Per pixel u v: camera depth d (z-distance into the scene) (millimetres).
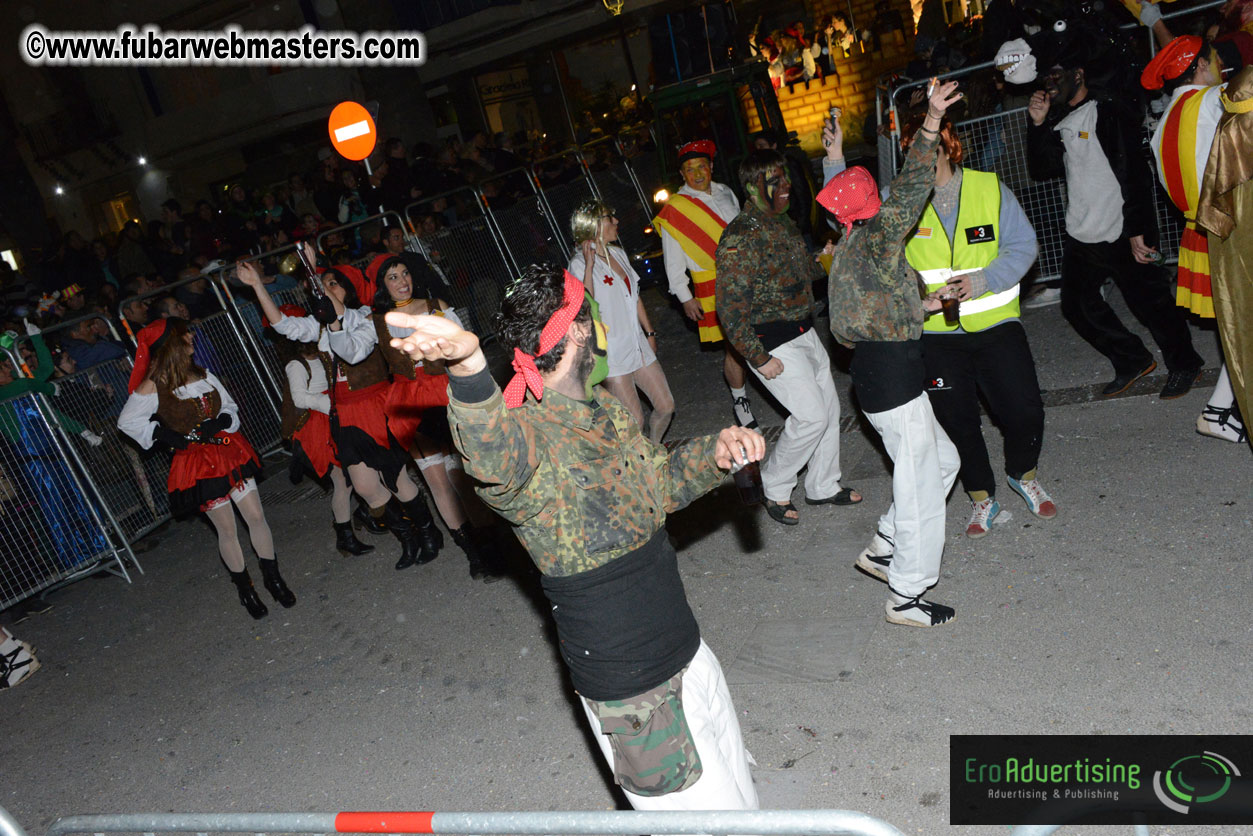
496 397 2049
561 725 4059
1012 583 4043
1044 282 7168
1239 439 4535
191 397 5445
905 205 3258
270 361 8984
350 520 6355
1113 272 5074
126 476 7770
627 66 21203
